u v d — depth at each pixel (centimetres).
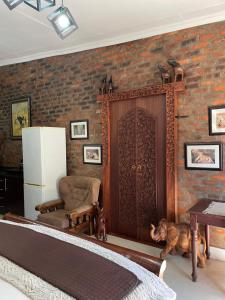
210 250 293
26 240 159
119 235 363
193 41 300
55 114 435
